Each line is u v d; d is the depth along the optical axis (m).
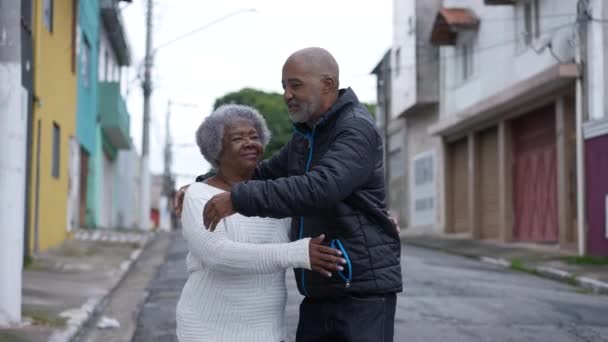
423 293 9.74
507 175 20.31
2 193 6.96
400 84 27.58
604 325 7.80
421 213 27.33
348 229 3.21
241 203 2.93
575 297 10.16
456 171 24.61
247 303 3.25
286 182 2.96
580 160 15.61
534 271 13.78
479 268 14.23
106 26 25.83
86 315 7.89
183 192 3.43
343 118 3.20
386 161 32.28
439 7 25.34
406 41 26.48
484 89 21.09
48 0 14.98
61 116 16.53
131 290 10.52
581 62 15.52
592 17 15.27
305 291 3.37
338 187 2.99
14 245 7.02
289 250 3.07
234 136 3.33
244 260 3.09
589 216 15.38
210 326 3.26
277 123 39.62
